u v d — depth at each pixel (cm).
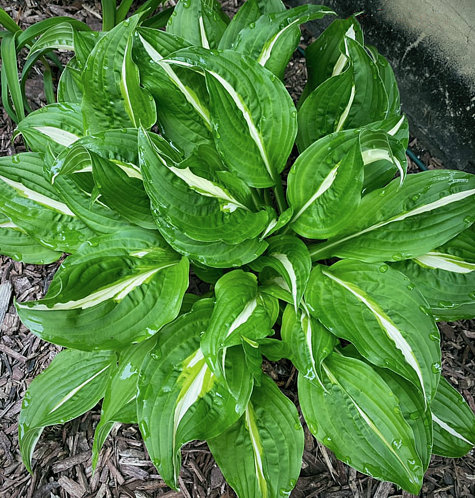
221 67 49
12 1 75
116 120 53
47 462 57
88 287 46
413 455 47
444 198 50
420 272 53
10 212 54
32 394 53
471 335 65
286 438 51
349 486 57
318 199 50
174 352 48
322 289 51
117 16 67
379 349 47
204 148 51
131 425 59
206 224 48
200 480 56
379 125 50
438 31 64
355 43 52
